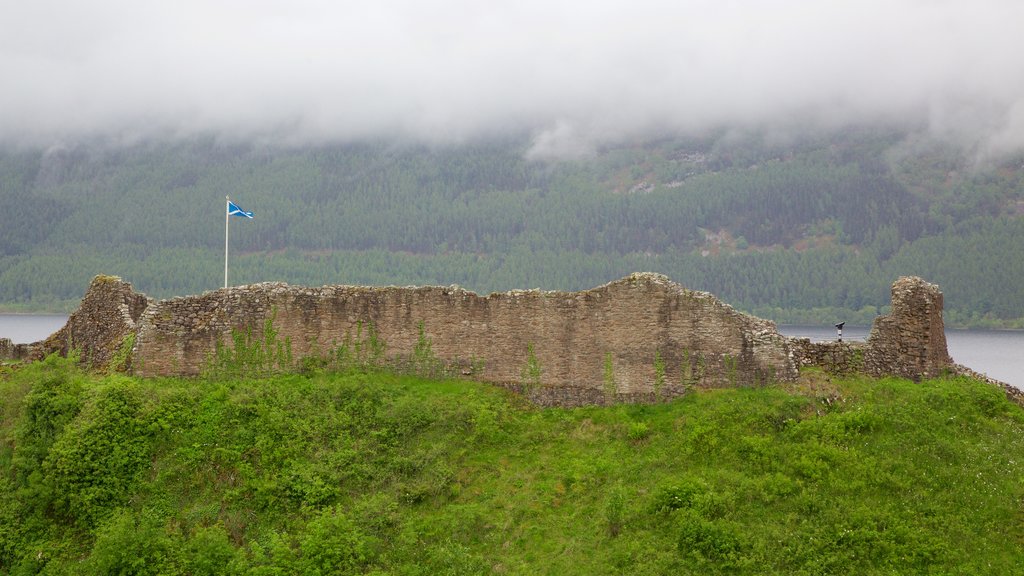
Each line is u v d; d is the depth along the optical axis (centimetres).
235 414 3406
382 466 3262
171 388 3550
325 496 3123
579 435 3422
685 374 3538
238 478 3200
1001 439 3123
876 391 3375
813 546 2734
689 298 3556
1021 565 2630
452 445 3359
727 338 3525
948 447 3042
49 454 3272
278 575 2831
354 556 2900
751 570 2697
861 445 3092
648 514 2958
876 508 2838
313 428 3375
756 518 2862
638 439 3338
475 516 3053
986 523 2767
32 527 3136
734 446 3153
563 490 3158
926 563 2655
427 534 3003
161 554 2950
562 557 2881
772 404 3319
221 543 2955
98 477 3206
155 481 3192
